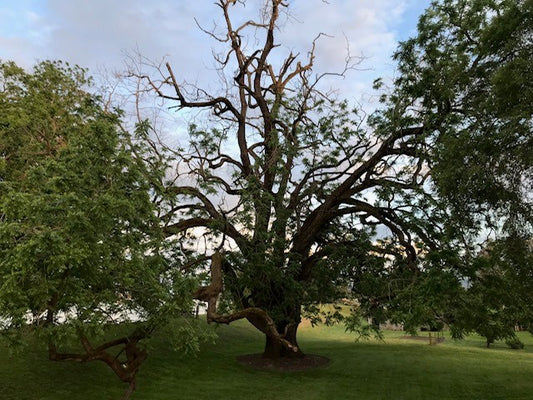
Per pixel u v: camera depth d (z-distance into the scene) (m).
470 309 12.39
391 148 17.81
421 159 16.23
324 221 20.28
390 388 16.69
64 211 7.75
